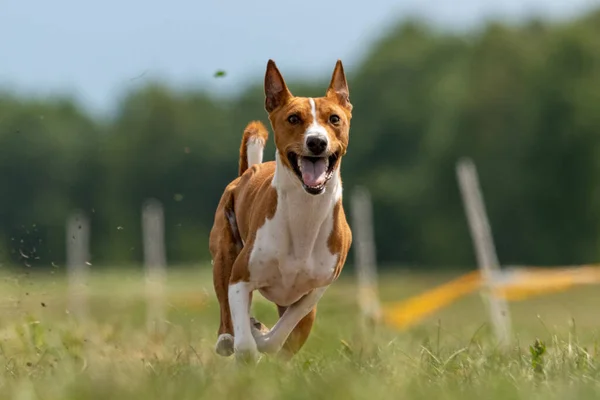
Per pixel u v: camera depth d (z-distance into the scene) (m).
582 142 41.38
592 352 7.64
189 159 51.69
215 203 51.88
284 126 6.75
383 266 44.69
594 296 19.98
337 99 7.00
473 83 44.00
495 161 42.47
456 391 5.58
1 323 9.90
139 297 17.77
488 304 12.57
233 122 53.66
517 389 5.61
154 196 51.47
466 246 43.00
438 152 43.47
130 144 51.81
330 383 5.53
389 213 44.88
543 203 41.94
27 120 51.59
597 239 41.75
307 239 6.81
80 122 53.91
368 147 48.47
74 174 51.16
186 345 8.09
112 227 50.50
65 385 5.62
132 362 7.01
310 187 6.56
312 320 7.39
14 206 50.41
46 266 49.16
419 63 50.34
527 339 9.58
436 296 13.74
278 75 6.93
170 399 5.29
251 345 6.70
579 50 42.09
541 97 41.91
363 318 10.85
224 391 5.42
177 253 49.06
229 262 7.33
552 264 41.97
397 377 5.98
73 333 8.80
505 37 44.59
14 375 6.62
